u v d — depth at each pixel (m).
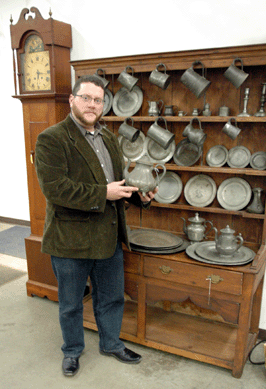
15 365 2.05
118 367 2.05
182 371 2.02
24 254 3.79
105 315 2.07
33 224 2.83
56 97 2.49
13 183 4.72
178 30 2.33
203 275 1.92
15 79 2.70
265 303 2.31
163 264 2.03
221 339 2.23
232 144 2.26
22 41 2.61
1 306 2.74
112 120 2.41
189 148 2.34
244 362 2.00
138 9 2.44
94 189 1.67
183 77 2.06
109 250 1.83
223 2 2.15
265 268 2.23
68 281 1.85
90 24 2.64
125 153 2.58
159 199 2.47
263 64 1.93
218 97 2.25
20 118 4.36
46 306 2.75
